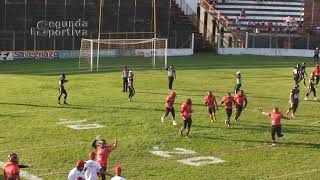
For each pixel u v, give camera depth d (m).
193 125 61.59
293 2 187.00
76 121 61.88
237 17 177.38
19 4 133.12
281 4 185.00
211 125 61.84
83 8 141.50
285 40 160.50
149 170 44.66
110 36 146.00
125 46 141.12
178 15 160.00
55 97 77.44
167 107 61.31
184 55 152.25
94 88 86.88
